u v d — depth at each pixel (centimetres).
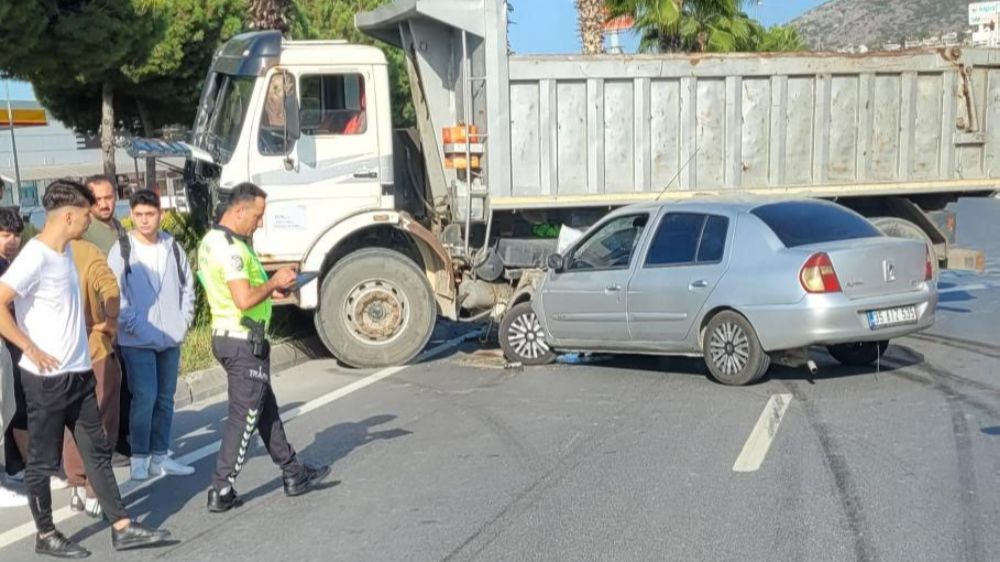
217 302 636
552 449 749
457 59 1180
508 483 674
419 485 681
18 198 3231
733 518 587
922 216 1306
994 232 2095
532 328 1082
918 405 830
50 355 561
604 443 757
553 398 919
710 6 2391
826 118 1230
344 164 1105
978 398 848
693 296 938
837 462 683
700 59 1181
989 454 689
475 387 988
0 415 638
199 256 646
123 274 696
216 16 2272
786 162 1226
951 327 1202
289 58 1086
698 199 1013
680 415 828
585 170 1170
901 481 639
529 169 1155
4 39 1333
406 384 1021
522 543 565
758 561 524
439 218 1215
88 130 2703
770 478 656
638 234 1003
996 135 1295
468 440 788
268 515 638
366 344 1116
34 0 1305
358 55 1102
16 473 691
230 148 1088
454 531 590
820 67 1216
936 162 1277
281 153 1088
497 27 1126
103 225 742
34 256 556
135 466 717
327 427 856
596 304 1007
